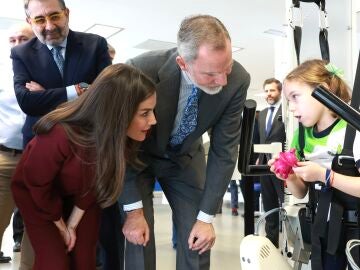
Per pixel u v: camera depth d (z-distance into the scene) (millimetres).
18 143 2145
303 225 1277
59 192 1272
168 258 3102
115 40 6727
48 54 1747
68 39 1755
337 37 2020
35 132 1209
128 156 1324
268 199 3146
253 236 1124
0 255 2922
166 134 1416
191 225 1526
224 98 1371
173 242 3463
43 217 1225
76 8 5191
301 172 1158
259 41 6824
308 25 2035
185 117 1424
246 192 1308
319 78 1250
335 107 736
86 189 1232
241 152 1253
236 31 6250
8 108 2211
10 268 2750
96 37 1833
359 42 1991
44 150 1165
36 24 1667
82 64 1754
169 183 1601
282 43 5422
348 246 1011
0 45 6137
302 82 1266
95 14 5438
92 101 1174
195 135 1463
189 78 1297
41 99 1630
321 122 1278
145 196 1522
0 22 5523
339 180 1096
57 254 1239
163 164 1531
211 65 1155
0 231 2107
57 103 1635
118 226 1669
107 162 1170
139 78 1189
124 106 1152
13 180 1228
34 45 1782
